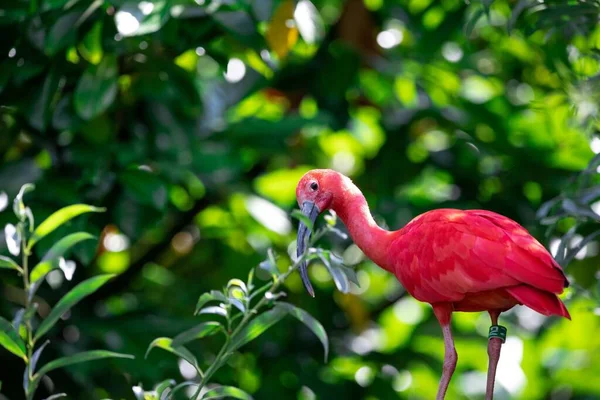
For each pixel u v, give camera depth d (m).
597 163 8.66
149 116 11.48
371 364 12.95
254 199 11.86
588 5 9.06
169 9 9.61
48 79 10.40
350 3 13.60
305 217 7.19
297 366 12.70
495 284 7.29
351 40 13.62
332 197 8.48
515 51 14.16
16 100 10.58
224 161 11.70
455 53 14.66
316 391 12.49
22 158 10.87
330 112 13.54
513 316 14.98
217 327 7.45
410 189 14.04
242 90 12.88
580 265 12.01
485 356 14.70
